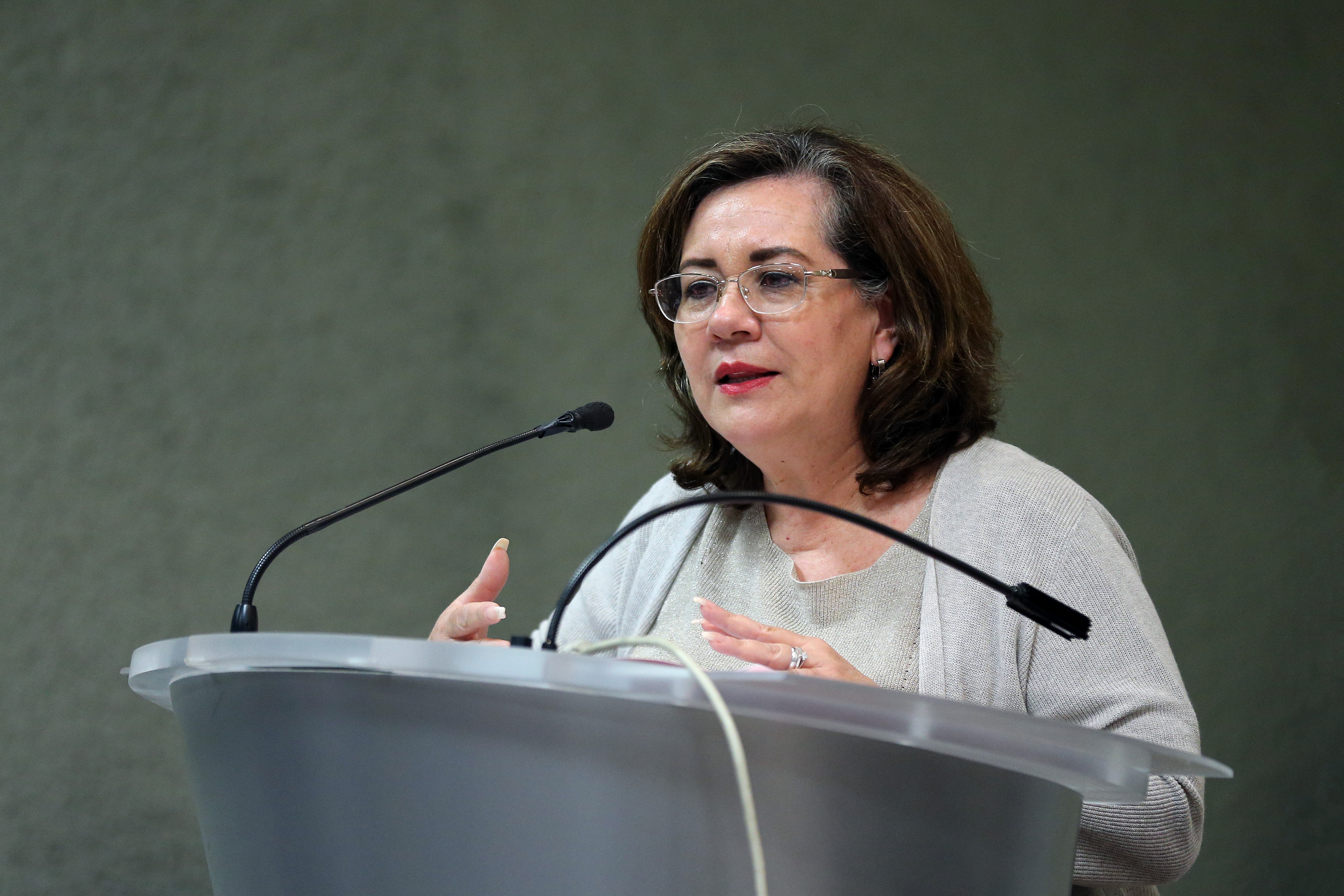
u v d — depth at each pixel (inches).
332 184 449.1
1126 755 95.6
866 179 167.6
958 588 152.6
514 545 434.9
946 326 168.4
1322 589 382.3
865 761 87.4
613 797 82.7
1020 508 153.6
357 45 454.6
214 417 432.5
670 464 193.8
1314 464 390.9
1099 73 428.8
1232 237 410.9
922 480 168.4
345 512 140.6
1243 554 392.5
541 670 79.4
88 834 401.1
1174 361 410.0
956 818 91.3
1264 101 412.8
